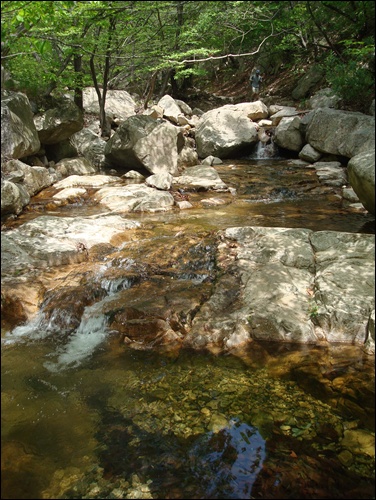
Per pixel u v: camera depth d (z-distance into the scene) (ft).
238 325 14.46
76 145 39.55
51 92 42.32
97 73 51.19
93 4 25.89
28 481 9.14
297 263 17.40
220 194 30.53
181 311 15.07
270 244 18.61
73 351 14.01
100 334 14.89
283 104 57.21
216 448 9.91
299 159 42.04
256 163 41.83
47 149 37.11
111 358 13.58
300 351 13.69
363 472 9.19
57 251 18.79
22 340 14.58
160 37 45.24
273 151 45.24
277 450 9.81
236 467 9.38
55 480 9.19
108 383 12.35
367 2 41.27
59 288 16.65
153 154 34.45
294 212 26.03
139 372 12.85
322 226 23.20
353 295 15.14
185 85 70.49
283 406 11.23
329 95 42.96
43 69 35.99
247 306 15.19
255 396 11.64
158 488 8.97
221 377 12.50
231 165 40.57
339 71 41.37
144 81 67.51
